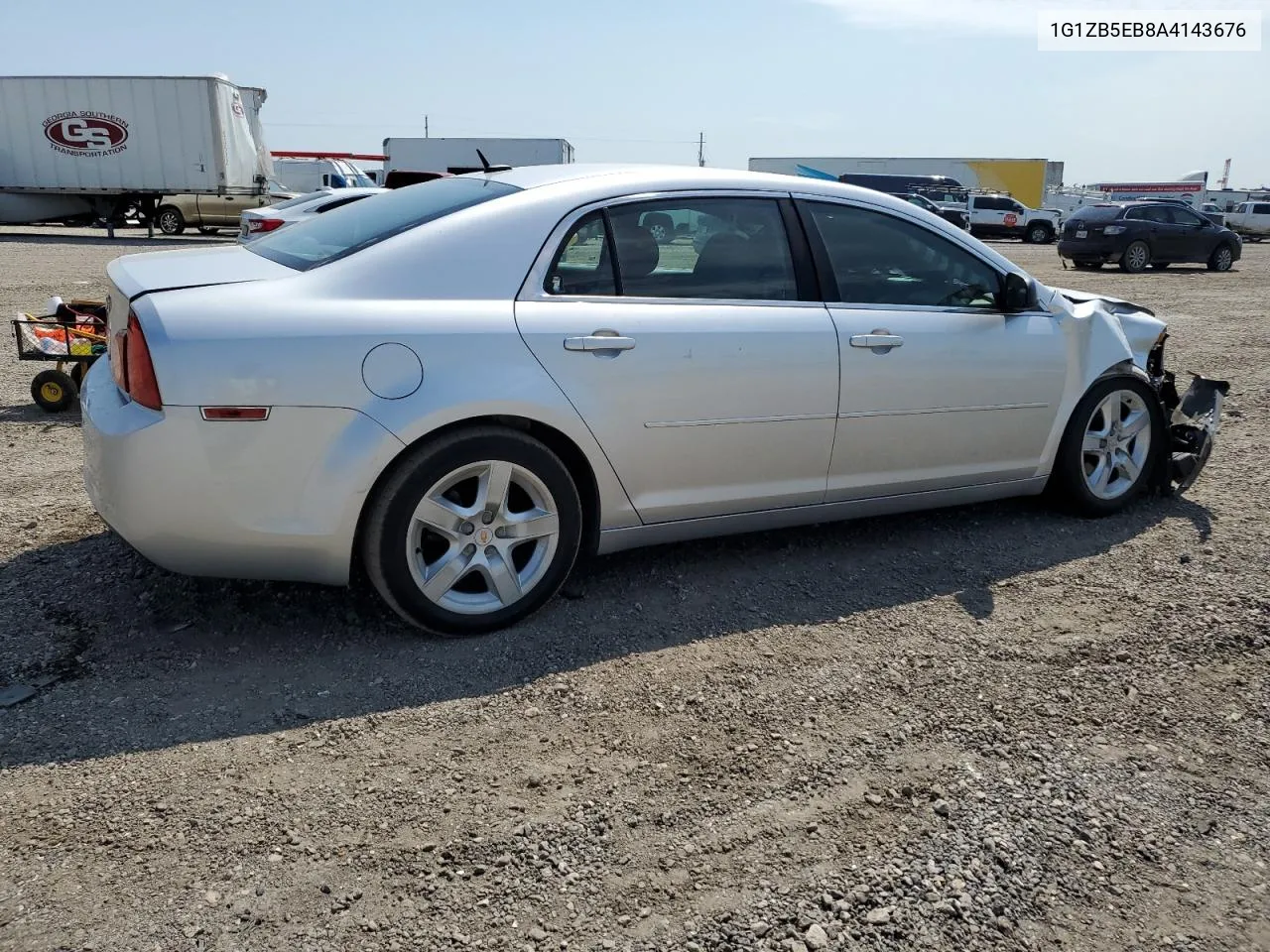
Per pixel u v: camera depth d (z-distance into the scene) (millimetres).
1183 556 4281
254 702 2998
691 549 4285
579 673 3223
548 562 3492
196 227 28250
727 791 2623
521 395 3273
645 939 2115
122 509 3041
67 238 26328
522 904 2209
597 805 2553
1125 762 2801
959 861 2379
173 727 2854
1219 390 5129
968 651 3434
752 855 2387
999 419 4367
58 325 6414
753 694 3117
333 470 3070
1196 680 3250
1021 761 2793
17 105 25375
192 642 3340
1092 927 2193
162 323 2971
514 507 3557
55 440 5855
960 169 47531
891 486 4195
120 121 25609
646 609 3701
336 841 2393
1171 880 2344
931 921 2191
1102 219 21453
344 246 3406
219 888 2230
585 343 3395
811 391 3838
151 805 2502
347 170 35094
